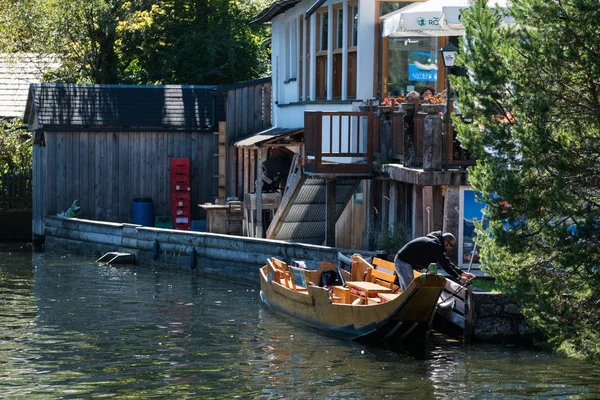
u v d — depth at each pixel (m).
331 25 30.41
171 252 31.80
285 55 36.88
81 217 38.22
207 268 30.30
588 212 15.20
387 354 18.41
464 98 16.42
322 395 15.28
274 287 23.14
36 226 39.00
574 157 15.52
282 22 36.97
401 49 28.08
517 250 15.88
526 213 15.70
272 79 38.41
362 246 28.12
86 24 46.97
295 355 18.33
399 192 25.33
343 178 25.84
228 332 20.69
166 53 49.88
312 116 25.92
